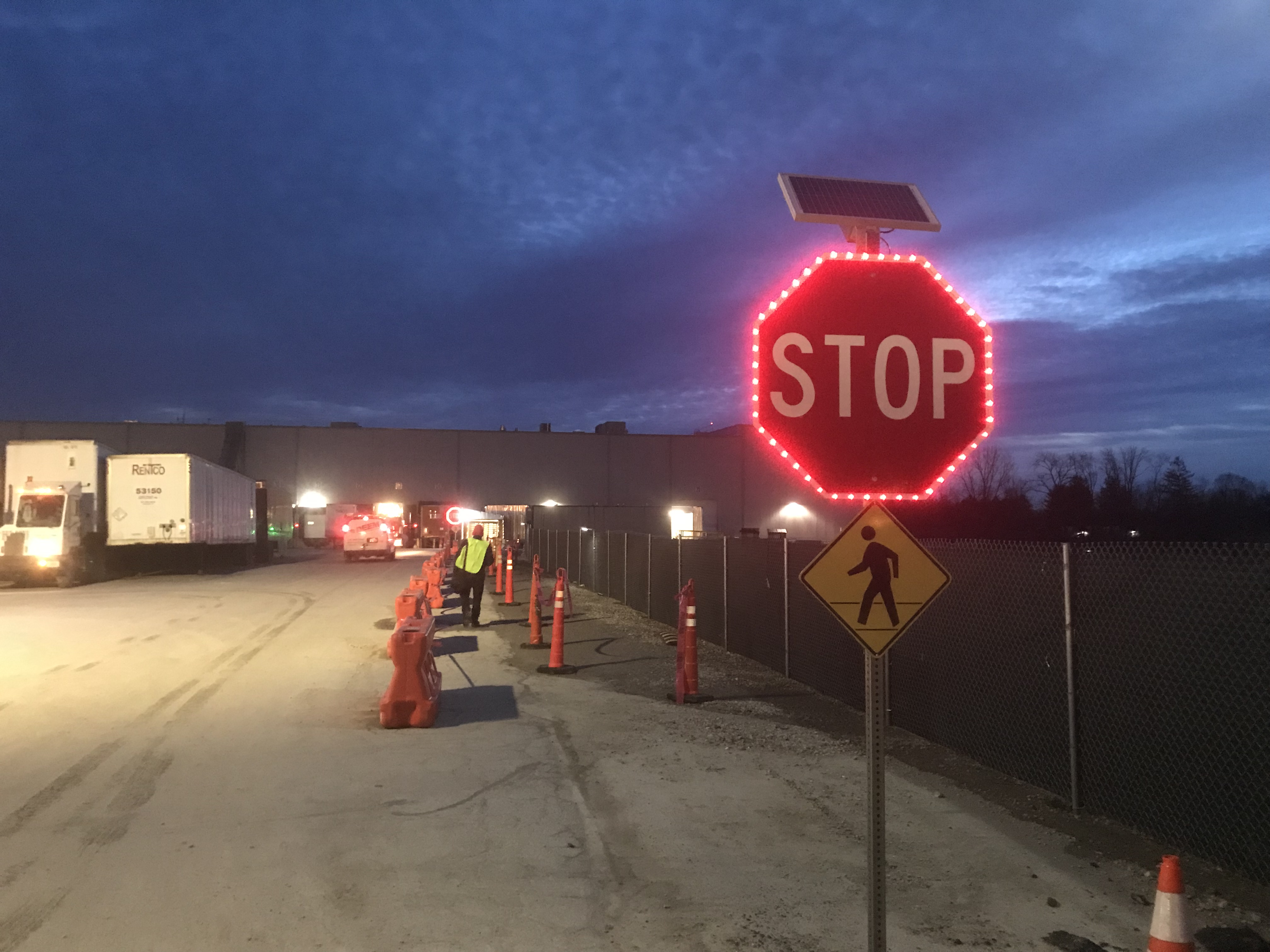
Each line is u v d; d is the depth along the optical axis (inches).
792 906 188.5
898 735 336.2
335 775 282.7
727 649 552.7
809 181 212.1
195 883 198.5
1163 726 223.8
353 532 1710.1
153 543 1247.5
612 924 180.2
